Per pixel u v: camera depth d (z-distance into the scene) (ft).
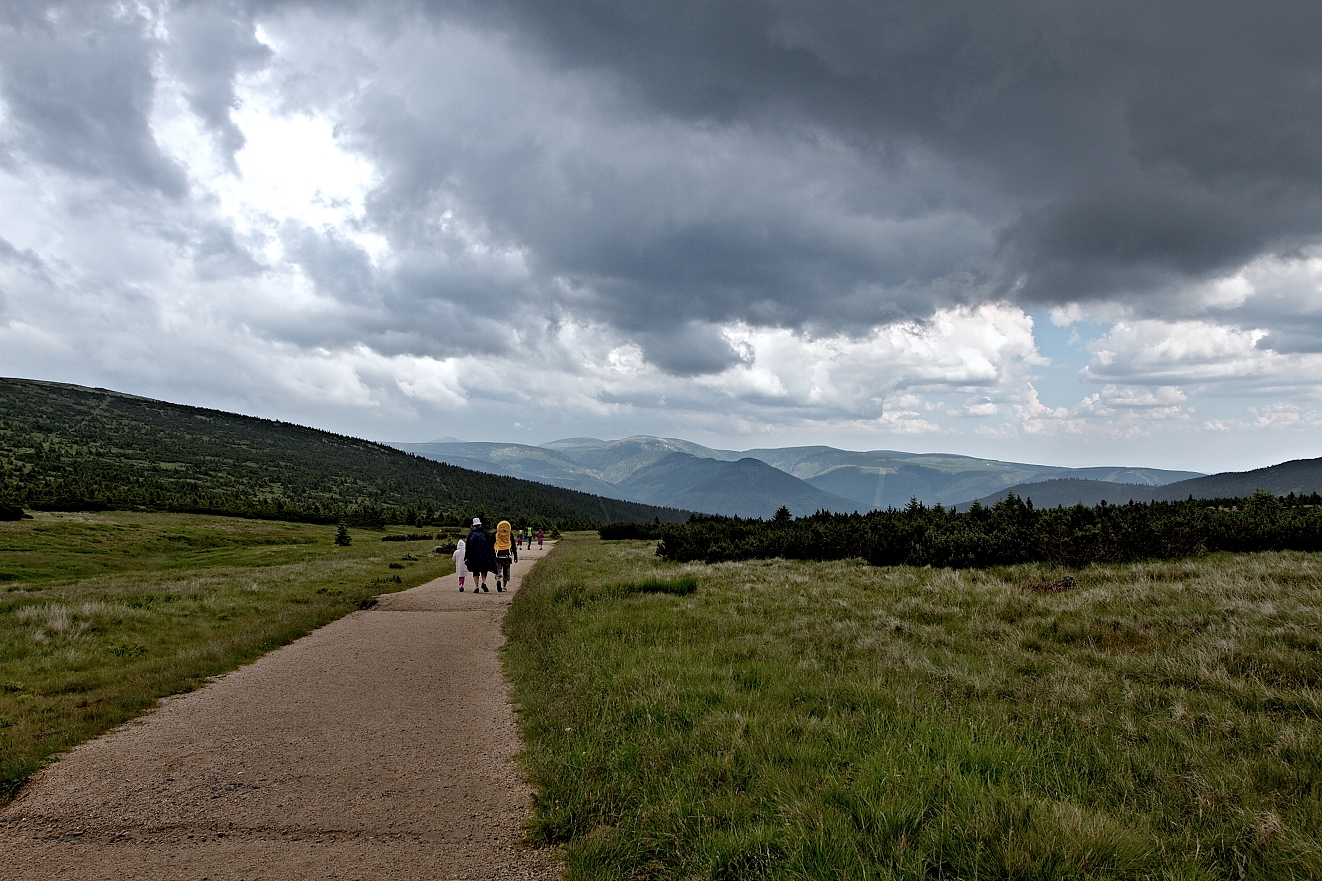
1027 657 26.73
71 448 474.08
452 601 59.06
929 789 14.26
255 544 204.33
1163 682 22.90
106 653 34.55
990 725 18.56
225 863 13.29
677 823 13.96
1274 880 11.26
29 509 226.79
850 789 14.73
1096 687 22.13
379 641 39.55
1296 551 50.14
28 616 40.34
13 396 606.14
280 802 16.38
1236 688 21.21
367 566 97.91
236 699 26.43
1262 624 28.37
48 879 12.64
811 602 42.88
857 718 19.70
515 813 15.88
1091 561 52.03
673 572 68.33
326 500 453.17
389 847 14.07
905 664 26.43
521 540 191.72
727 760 16.66
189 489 386.93
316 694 27.20
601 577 65.57
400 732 22.16
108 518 221.66
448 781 17.88
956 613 36.76
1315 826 12.62
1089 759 16.26
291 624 42.45
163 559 146.10
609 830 14.33
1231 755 16.43
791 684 23.58
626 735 19.45
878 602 41.50
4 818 15.43
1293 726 17.72
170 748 20.48
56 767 18.78
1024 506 71.31
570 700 23.50
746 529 103.24
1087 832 12.03
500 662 33.78
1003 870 11.42
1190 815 13.48
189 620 44.86
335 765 19.02
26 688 27.27
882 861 12.03
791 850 12.44
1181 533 53.52
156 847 13.98
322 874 12.91
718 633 33.68
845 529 78.33
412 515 353.31
